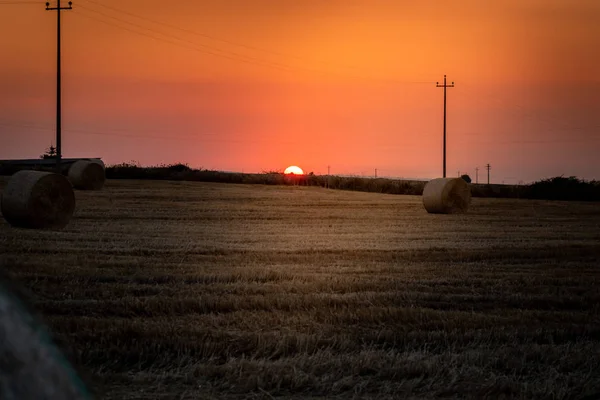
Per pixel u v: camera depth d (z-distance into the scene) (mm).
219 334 11023
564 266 20438
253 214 39188
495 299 14938
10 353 3676
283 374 8992
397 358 9898
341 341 10758
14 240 23156
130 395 8250
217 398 8328
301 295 14562
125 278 16484
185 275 16938
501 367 9805
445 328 12086
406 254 22453
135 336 10703
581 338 11500
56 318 11664
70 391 4023
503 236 28969
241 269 18219
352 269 18891
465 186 42500
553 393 8570
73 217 34438
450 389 8703
